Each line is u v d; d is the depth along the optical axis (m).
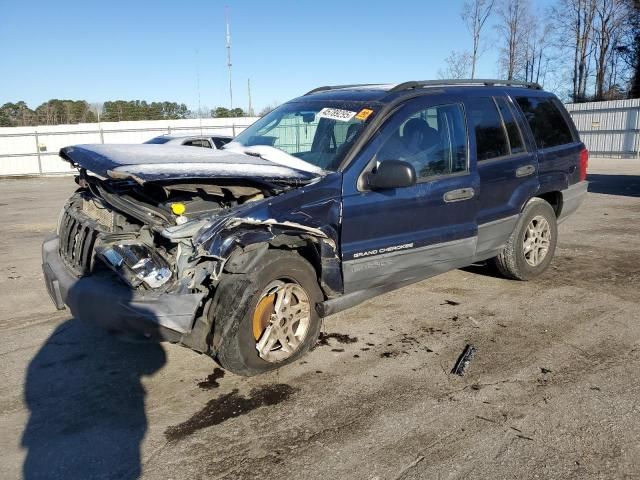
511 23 36.38
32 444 3.00
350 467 2.76
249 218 3.37
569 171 5.87
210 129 28.47
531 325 4.56
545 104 5.84
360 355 4.05
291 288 3.76
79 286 3.53
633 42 40.66
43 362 4.01
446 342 4.26
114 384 3.67
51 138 26.34
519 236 5.39
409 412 3.26
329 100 4.73
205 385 3.64
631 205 11.05
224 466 2.79
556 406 3.29
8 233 9.28
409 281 4.46
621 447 2.88
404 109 4.31
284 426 3.14
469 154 4.68
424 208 4.28
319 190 3.73
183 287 3.30
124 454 2.90
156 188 3.79
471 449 2.88
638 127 26.73
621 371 3.72
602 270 6.13
